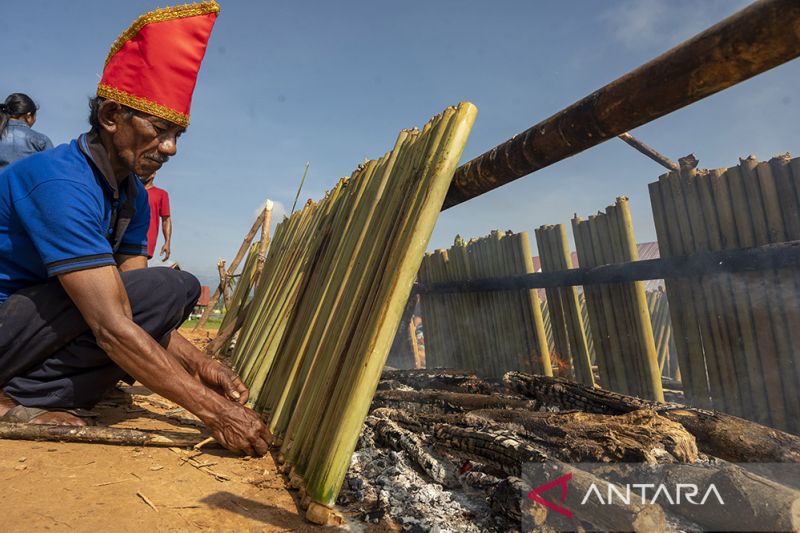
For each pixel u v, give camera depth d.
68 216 2.02
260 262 6.03
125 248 2.91
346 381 1.90
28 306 2.16
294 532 1.59
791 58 1.31
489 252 5.61
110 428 2.22
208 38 2.30
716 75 1.46
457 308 6.24
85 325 2.24
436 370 4.00
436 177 2.01
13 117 3.71
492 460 1.94
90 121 2.23
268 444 2.27
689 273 3.38
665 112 1.71
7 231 2.21
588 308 4.44
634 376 4.05
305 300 3.25
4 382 2.25
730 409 3.24
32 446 2.05
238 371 4.30
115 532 1.45
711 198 3.29
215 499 1.77
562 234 4.66
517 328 5.27
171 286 2.49
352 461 2.34
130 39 2.12
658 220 3.65
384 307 1.82
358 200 3.10
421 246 1.91
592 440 1.91
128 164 2.27
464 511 1.78
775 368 2.99
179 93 2.22
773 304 2.99
